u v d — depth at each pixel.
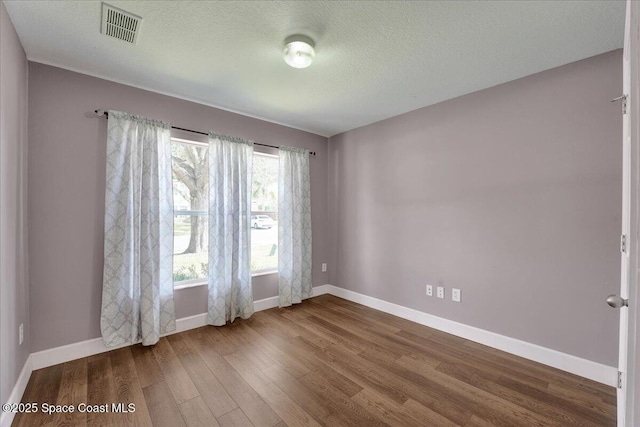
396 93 2.64
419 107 2.98
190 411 1.66
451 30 1.75
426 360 2.23
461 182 2.66
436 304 2.85
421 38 1.83
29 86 2.04
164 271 2.60
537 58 2.03
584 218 2.01
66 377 1.96
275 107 3.01
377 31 1.77
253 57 2.07
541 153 2.19
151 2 1.53
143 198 2.43
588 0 1.49
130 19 1.66
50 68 2.13
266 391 1.84
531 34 1.77
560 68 2.12
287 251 3.53
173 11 1.60
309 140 3.88
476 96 2.56
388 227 3.31
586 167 2.00
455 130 2.71
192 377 1.99
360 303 3.63
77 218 2.22
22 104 1.89
